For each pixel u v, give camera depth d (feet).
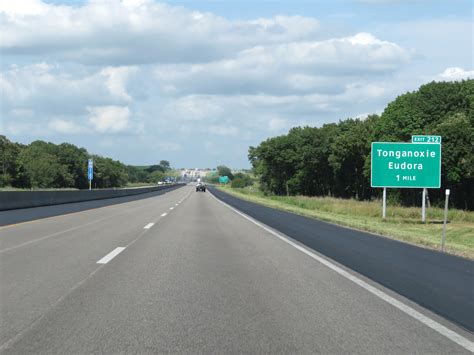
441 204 210.79
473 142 181.57
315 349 20.01
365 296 29.53
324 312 25.71
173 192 345.72
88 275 34.88
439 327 23.34
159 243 53.42
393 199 222.48
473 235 90.12
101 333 21.74
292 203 186.09
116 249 48.11
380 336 21.81
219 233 65.82
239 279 34.17
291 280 34.12
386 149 109.09
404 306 27.20
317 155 348.18
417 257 46.80
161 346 20.15
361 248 52.85
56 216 92.17
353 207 142.31
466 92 208.03
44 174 419.33
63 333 21.72
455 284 33.55
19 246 49.52
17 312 25.07
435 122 205.77
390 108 228.43
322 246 53.67
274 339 21.17
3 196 106.42
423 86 217.36
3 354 19.11
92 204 145.38
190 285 31.89
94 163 540.52
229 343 20.57
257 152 391.86
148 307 26.20
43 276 34.35
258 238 60.34
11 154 377.50
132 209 121.19
